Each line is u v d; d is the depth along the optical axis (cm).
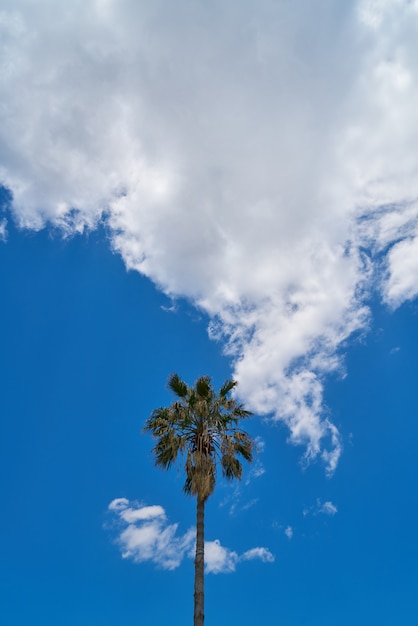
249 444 3006
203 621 2275
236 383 3203
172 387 3145
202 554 2481
